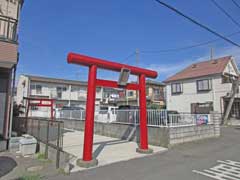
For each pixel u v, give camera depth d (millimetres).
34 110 23297
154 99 29844
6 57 6855
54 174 4867
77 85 31609
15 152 7168
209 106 20031
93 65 6004
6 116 7719
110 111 11797
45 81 28688
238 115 18547
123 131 10312
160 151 7375
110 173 4977
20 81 30031
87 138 5680
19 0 8516
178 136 8555
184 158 6461
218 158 6457
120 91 34188
